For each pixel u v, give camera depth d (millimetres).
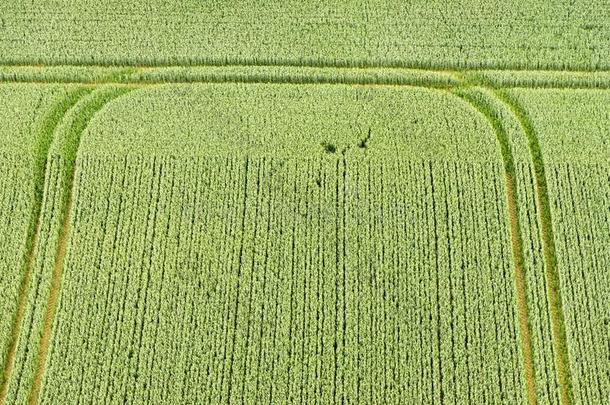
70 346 19734
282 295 20438
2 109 23641
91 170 22516
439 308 20281
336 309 20281
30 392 19250
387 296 20391
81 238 21391
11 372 19453
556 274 20906
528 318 20266
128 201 22000
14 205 21906
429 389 19141
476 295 20422
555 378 19344
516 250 21391
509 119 23438
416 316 20125
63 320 20109
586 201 21922
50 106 23812
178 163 22625
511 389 19141
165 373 19375
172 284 20656
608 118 23375
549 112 23547
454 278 20688
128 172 22484
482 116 23547
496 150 22828
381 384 19219
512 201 22219
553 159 22641
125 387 19203
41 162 22719
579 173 22391
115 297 20469
